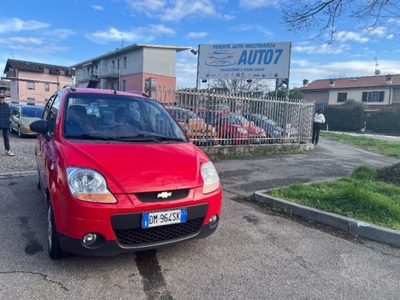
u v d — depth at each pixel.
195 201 3.05
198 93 9.37
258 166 8.73
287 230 4.25
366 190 5.22
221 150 9.86
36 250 3.33
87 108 3.84
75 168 2.82
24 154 9.18
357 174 6.96
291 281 2.97
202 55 16.73
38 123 3.74
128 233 2.81
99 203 2.68
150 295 2.63
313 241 3.93
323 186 6.00
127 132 3.65
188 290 2.74
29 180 6.24
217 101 9.80
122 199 2.74
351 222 4.23
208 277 2.96
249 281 2.93
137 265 3.11
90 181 2.74
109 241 2.72
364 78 47.09
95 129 3.57
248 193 5.94
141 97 4.49
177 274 2.99
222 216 4.69
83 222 2.67
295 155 11.43
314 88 48.84
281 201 5.11
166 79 41.47
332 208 4.70
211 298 2.64
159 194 2.85
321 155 11.84
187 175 3.11
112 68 46.12
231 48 16.09
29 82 53.69
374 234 4.04
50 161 3.27
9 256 3.18
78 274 2.89
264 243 3.80
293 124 12.41
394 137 29.48
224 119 10.03
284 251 3.61
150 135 3.75
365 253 3.65
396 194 5.37
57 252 3.08
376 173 6.91
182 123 9.05
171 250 3.47
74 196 2.70
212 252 3.49
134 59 41.50
